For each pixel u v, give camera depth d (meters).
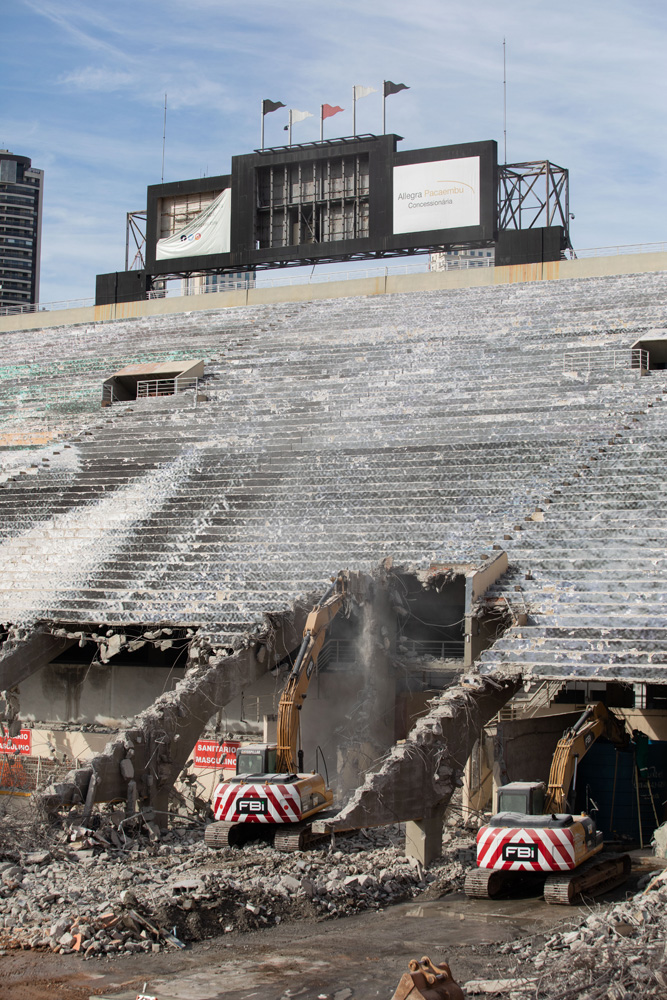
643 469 28.14
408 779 18.41
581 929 13.34
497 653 21.77
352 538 28.03
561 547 25.56
